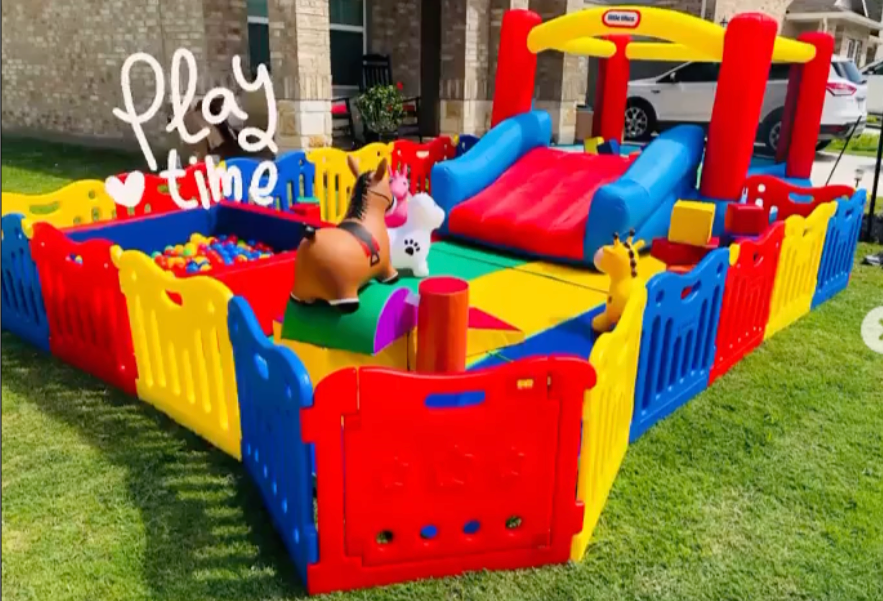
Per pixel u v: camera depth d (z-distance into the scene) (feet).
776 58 21.88
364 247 11.96
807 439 11.94
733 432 12.09
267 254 18.22
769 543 9.37
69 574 8.52
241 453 10.68
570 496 8.64
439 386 7.79
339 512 8.05
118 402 12.57
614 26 20.75
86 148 42.83
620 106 27.81
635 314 10.10
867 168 41.27
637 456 11.29
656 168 19.19
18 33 47.52
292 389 7.80
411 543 8.40
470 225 20.57
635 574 8.74
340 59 41.68
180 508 9.71
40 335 14.79
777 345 15.85
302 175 23.65
